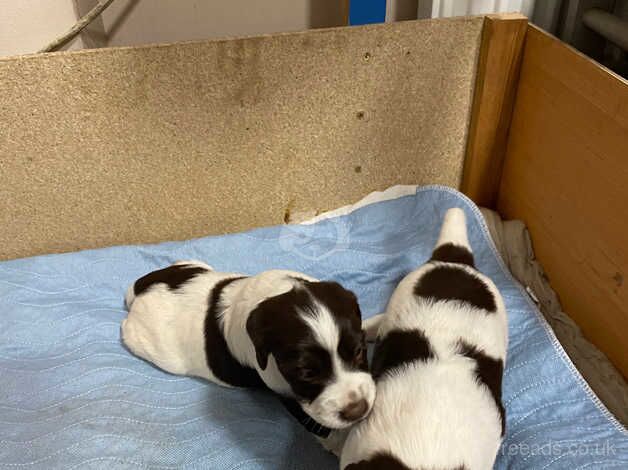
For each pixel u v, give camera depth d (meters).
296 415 0.44
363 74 0.59
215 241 0.63
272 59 0.56
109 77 0.54
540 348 0.50
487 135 0.65
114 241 0.65
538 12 0.64
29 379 0.50
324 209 0.68
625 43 0.55
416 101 0.63
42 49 0.69
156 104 0.57
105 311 0.57
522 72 0.61
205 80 0.56
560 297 0.59
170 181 0.62
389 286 0.59
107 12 0.72
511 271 0.62
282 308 0.38
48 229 0.62
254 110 0.59
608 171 0.49
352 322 0.39
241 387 0.49
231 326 0.45
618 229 0.49
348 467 0.35
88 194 0.61
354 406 0.37
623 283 0.49
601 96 0.49
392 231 0.65
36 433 0.45
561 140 0.55
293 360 0.38
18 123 0.55
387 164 0.66
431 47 0.59
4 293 0.57
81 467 0.42
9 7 0.69
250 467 0.43
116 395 0.48
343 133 0.63
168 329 0.49
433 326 0.42
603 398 0.49
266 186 0.65
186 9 0.72
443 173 0.69
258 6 0.72
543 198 0.60
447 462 0.33
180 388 0.49
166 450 0.44
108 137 0.58
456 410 0.36
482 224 0.62
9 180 0.58
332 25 0.73
